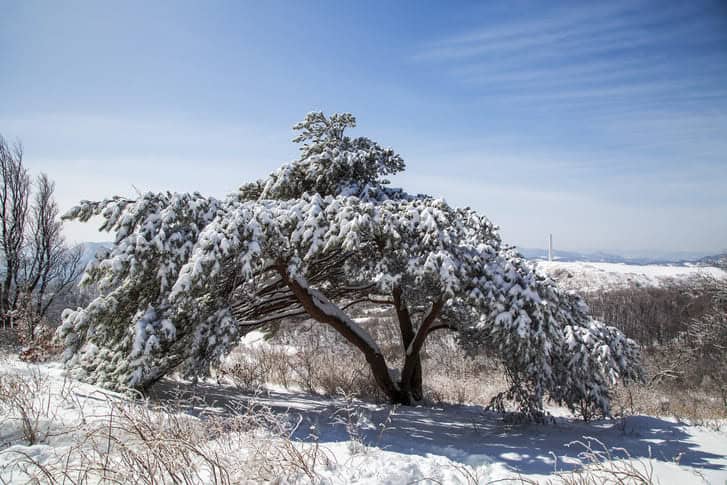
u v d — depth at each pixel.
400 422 6.58
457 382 11.73
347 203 6.24
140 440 3.50
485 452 4.86
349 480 3.41
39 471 3.12
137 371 5.64
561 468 4.27
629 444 5.66
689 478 4.19
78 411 4.58
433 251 6.32
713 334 17.73
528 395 6.80
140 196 6.36
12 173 15.55
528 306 6.26
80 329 6.07
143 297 6.34
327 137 8.91
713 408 10.32
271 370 10.98
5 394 4.65
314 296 8.04
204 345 6.11
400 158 8.91
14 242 15.54
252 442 3.65
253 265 5.65
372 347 8.48
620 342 6.79
